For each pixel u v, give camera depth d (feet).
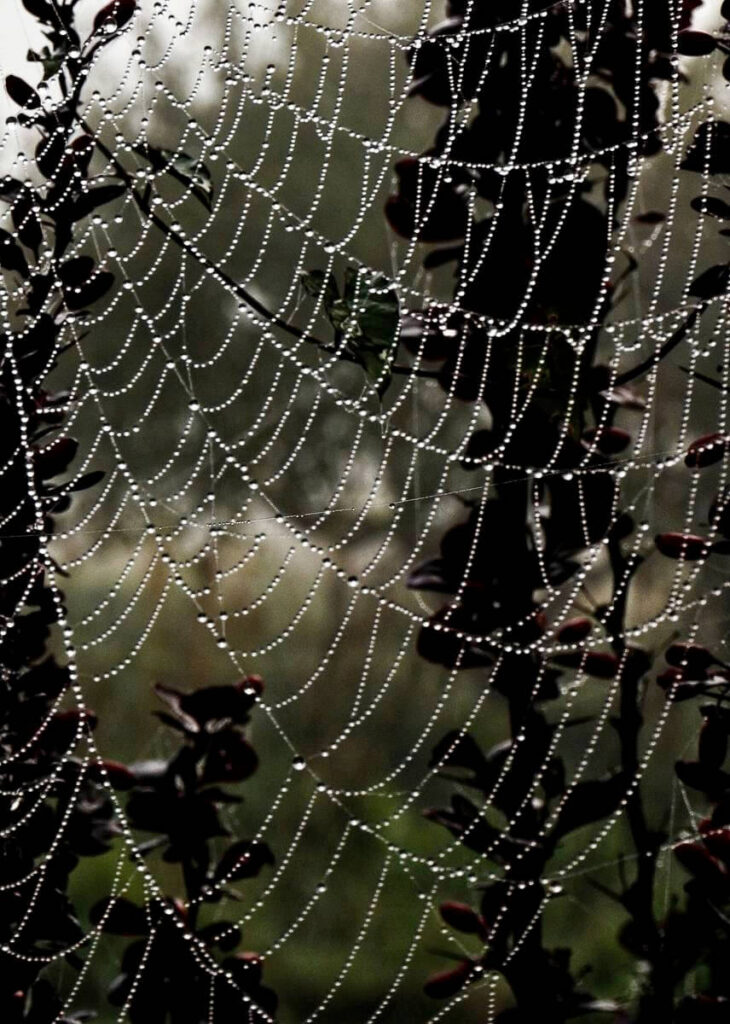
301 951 4.76
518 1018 3.06
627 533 3.14
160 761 3.18
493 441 3.12
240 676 6.16
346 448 5.73
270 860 3.15
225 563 5.24
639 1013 3.08
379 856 5.41
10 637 3.04
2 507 3.04
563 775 3.13
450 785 5.77
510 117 3.14
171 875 4.80
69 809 3.07
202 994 3.11
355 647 6.39
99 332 5.81
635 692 3.11
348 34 3.13
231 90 5.26
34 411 3.06
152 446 5.69
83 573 6.57
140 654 6.12
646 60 3.15
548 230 3.14
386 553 5.97
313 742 6.15
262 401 5.78
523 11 3.11
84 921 4.66
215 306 5.80
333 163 5.82
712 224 4.38
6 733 3.05
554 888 3.10
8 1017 3.00
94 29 3.06
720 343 4.02
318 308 3.05
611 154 3.14
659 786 4.94
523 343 3.10
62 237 3.05
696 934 3.07
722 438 3.05
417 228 3.14
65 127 3.06
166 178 3.86
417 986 4.41
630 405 3.16
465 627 3.10
